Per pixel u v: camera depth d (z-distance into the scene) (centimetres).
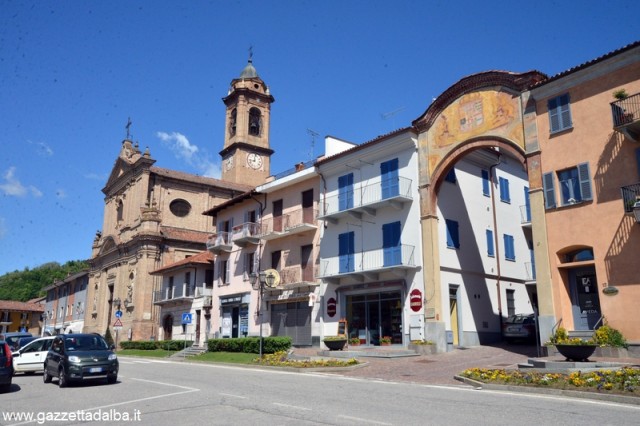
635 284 1883
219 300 4047
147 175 5562
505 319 3080
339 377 1830
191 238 5588
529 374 1460
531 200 2230
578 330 2070
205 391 1407
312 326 3141
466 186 3044
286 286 3284
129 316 5272
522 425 900
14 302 8631
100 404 1220
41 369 2245
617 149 1997
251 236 3650
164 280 4984
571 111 2155
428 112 2725
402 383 1606
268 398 1257
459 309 2756
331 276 2975
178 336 4569
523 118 2316
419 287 2630
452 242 2811
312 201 3362
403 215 2773
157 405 1171
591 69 2097
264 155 6619
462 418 967
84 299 6719
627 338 1873
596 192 2036
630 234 1920
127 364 2731
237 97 6606
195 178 5897
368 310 2897
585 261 2033
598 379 1282
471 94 2558
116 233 6006
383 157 2934
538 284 2153
